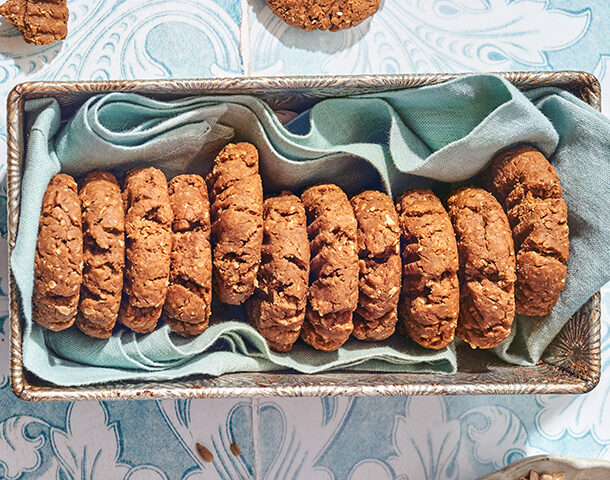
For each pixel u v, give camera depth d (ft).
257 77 1.40
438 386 1.40
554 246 1.39
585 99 1.44
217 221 1.39
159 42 1.58
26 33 1.52
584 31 1.65
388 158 1.45
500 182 1.43
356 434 1.61
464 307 1.42
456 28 1.63
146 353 1.40
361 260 1.39
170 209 1.37
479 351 1.52
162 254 1.35
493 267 1.38
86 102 1.37
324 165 1.45
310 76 1.40
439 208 1.41
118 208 1.35
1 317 1.53
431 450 1.61
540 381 1.43
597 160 1.43
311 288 1.39
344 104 1.45
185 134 1.42
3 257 1.53
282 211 1.39
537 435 1.62
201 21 1.59
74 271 1.33
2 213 1.53
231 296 1.39
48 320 1.36
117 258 1.34
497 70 1.63
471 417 1.62
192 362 1.43
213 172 1.42
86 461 1.57
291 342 1.41
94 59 1.57
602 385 1.63
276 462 1.59
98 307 1.35
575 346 1.46
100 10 1.57
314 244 1.39
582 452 1.62
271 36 1.59
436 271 1.38
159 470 1.58
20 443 1.56
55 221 1.33
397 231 1.39
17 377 1.35
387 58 1.61
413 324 1.42
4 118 1.54
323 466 1.60
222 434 1.59
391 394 1.40
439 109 1.44
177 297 1.37
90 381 1.38
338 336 1.39
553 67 1.64
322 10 1.57
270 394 1.39
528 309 1.44
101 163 1.40
